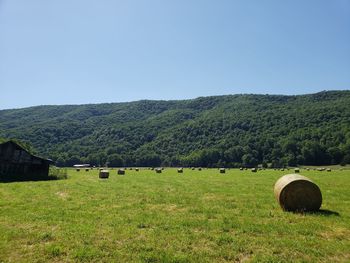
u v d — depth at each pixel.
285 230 12.25
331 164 112.56
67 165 132.25
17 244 10.66
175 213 15.58
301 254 9.77
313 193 16.72
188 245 10.53
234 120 157.50
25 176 42.59
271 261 9.14
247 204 18.36
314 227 12.73
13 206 17.53
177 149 148.88
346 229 12.50
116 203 18.80
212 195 22.58
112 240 10.95
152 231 12.07
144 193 23.75
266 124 148.00
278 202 17.17
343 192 24.55
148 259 9.28
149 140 163.50
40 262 9.16
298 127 138.62
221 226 12.82
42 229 12.38
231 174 55.84
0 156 42.16
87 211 16.00
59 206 17.52
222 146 137.25
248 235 11.69
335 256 9.64
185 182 35.12
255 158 125.69
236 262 9.17
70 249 10.12
